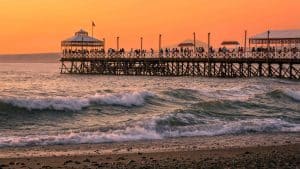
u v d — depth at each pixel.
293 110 39.94
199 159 21.33
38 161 20.53
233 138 27.45
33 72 143.12
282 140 27.11
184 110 33.88
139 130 27.89
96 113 34.38
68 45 116.62
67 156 21.72
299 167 19.56
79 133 26.72
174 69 100.69
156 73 101.69
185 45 106.44
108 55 108.19
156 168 19.38
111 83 77.00
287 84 72.06
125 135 26.83
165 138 27.02
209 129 29.36
